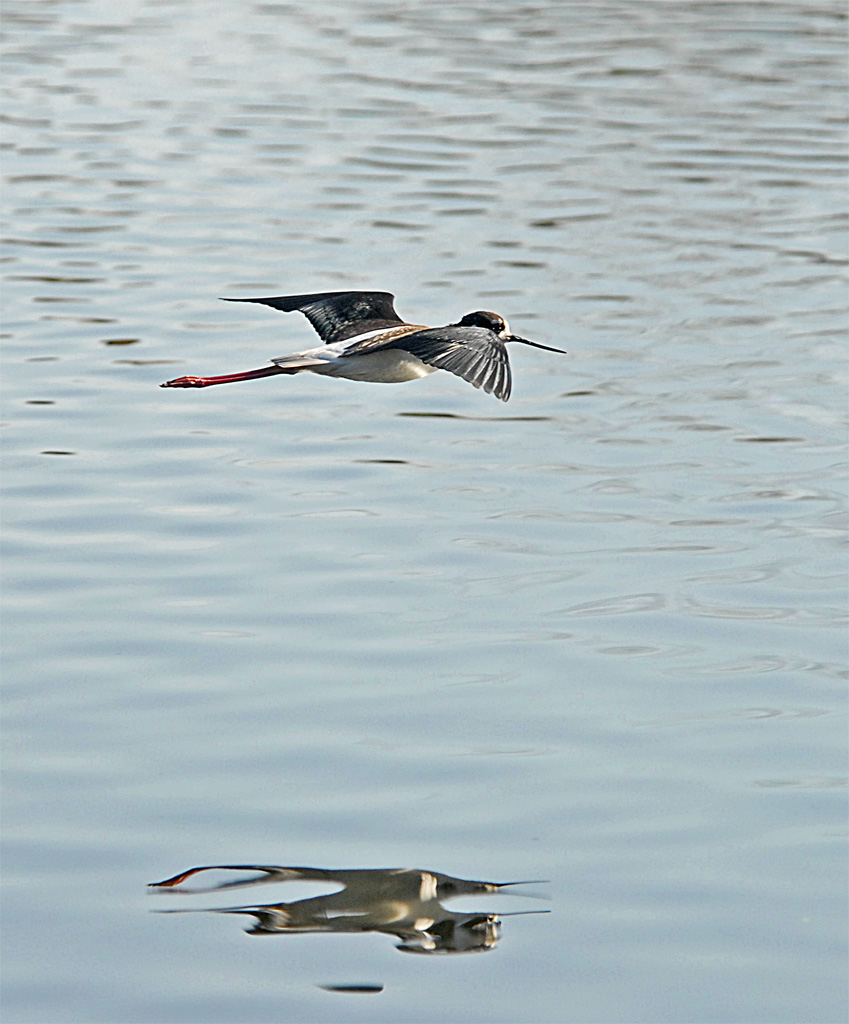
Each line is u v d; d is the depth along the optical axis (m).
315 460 15.86
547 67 34.50
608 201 25.16
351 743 10.48
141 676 11.35
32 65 34.38
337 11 41.12
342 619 12.33
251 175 26.41
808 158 27.55
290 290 20.59
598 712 10.94
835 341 19.31
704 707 11.02
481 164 27.17
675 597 12.79
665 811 9.70
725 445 16.20
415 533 14.05
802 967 8.29
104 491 14.88
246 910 8.66
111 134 28.86
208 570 13.20
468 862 9.15
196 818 9.59
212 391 17.94
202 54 35.78
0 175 26.16
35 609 12.42
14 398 17.20
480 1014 7.94
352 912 8.72
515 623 12.29
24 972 8.22
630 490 15.09
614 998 8.06
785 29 38.88
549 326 19.62
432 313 19.52
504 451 16.17
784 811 9.72
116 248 22.59
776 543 13.89
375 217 24.19
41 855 9.21
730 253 22.77
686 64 34.88
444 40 37.38
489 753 10.36
